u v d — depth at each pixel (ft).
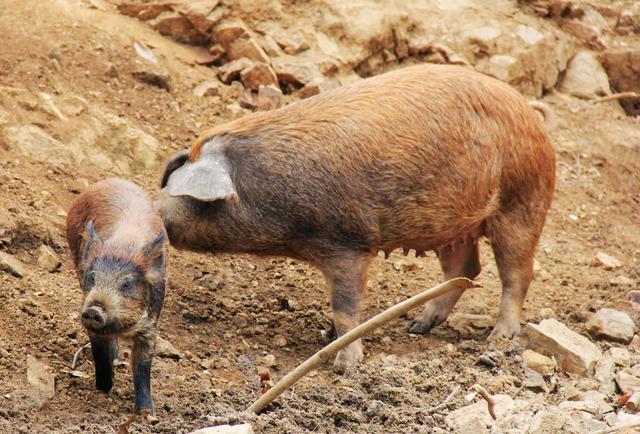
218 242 67.77
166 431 53.78
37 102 86.07
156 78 95.04
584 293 83.76
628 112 121.29
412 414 58.59
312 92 100.37
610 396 65.10
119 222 57.98
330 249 67.87
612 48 123.44
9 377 58.70
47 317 65.72
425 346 72.43
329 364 68.64
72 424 54.75
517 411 59.77
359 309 68.33
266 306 75.10
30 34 94.38
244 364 66.95
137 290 53.62
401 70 72.43
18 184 77.97
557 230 94.79
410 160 67.97
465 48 111.45
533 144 72.84
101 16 100.53
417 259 86.22
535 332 70.49
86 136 85.56
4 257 69.82
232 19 103.60
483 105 70.90
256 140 67.46
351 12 106.93
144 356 55.26
